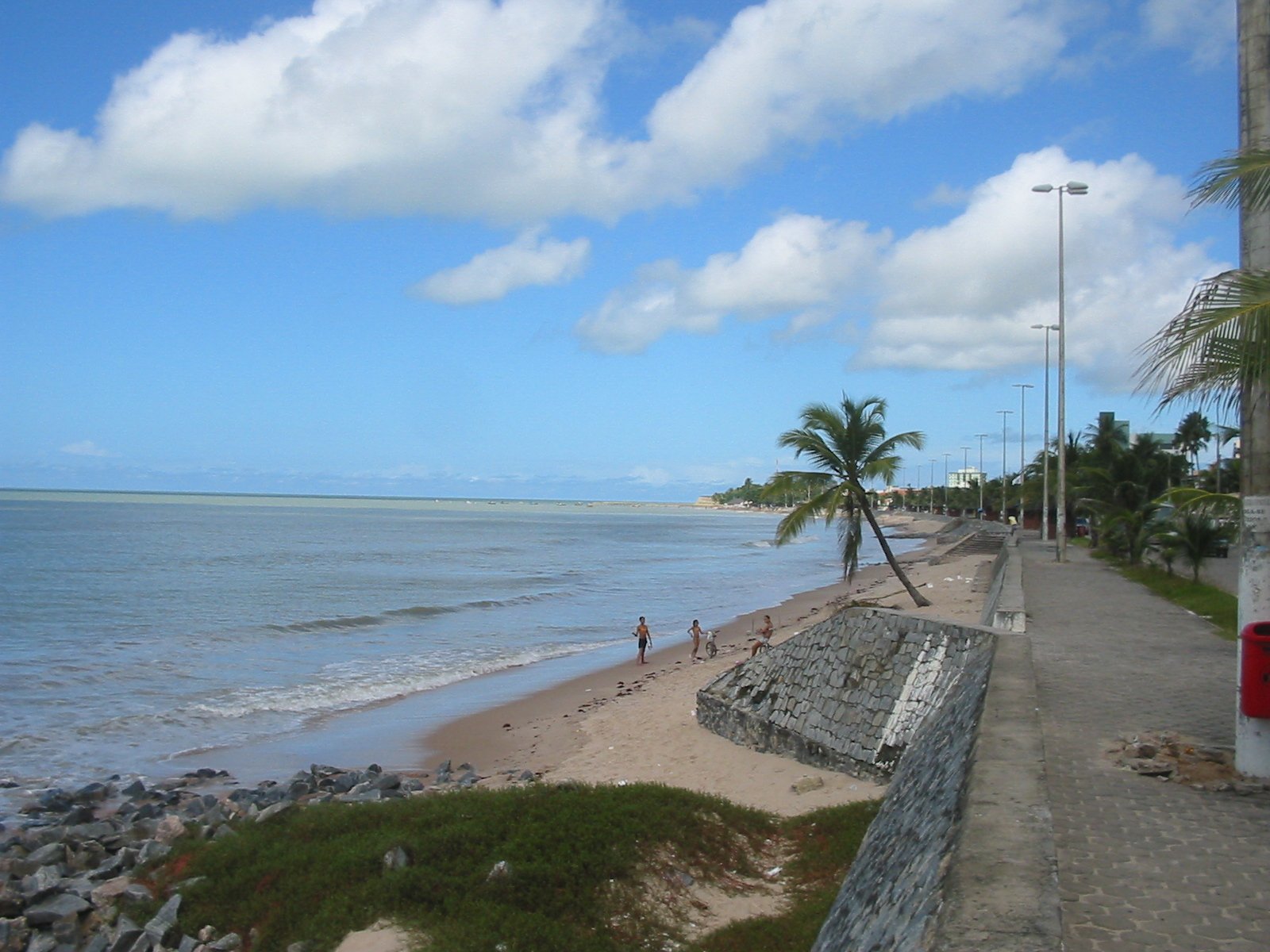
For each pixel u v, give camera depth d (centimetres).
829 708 1549
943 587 3872
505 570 6806
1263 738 743
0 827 1490
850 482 2895
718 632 3766
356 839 1169
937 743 977
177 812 1579
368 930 966
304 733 2162
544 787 1338
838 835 1205
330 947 949
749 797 1454
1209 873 568
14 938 1070
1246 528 760
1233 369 695
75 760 1916
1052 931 428
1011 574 2723
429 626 3897
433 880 1034
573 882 1049
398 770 1894
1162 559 2986
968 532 8456
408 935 947
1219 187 724
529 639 3622
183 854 1236
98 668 2786
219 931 1037
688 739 1873
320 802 1449
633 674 2866
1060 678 1189
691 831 1194
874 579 5634
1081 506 5009
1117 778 757
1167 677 1201
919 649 1430
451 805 1256
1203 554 2544
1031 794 607
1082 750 845
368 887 1028
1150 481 3962
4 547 7438
